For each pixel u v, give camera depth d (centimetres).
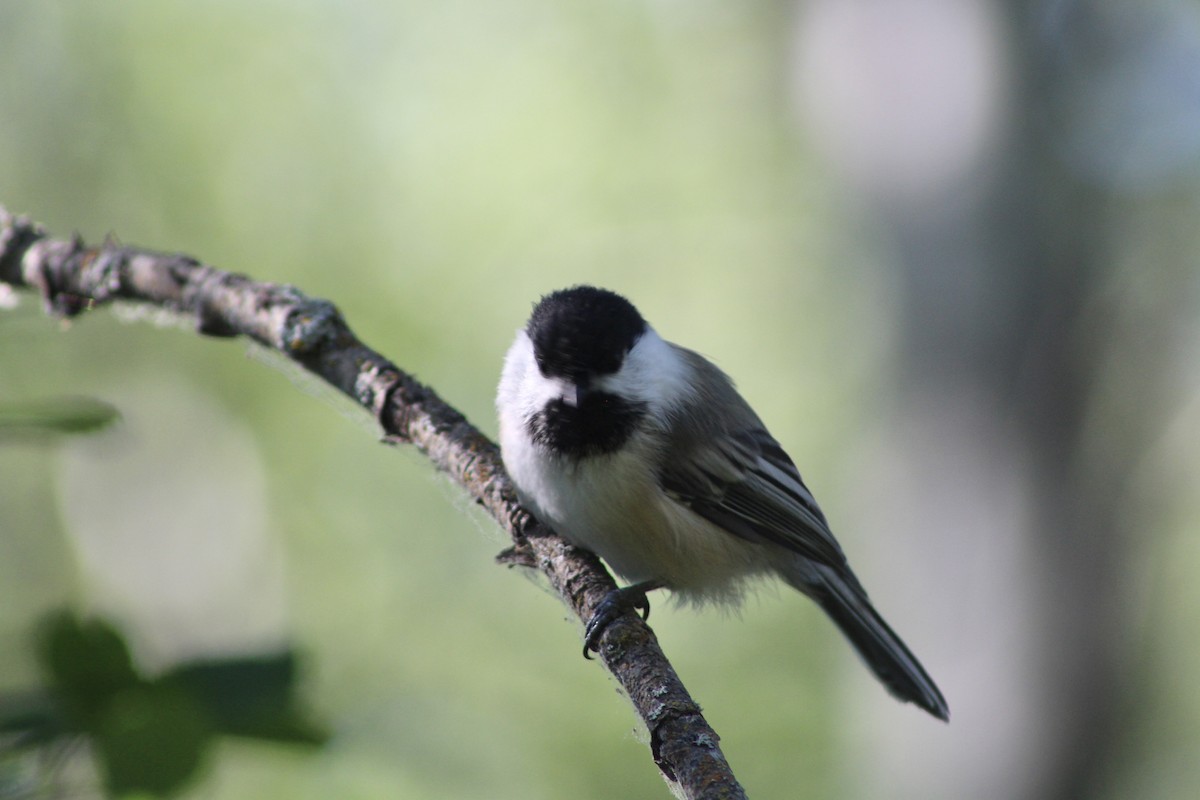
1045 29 1255
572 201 1625
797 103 1429
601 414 577
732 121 1641
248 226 1418
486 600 1307
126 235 1376
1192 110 1280
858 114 1295
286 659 300
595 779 1166
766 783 1241
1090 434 1266
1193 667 1417
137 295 589
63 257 602
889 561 1305
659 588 631
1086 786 1213
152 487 1320
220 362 1357
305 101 1451
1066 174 1266
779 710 1280
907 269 1283
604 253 1656
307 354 557
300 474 1359
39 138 1355
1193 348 1290
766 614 1335
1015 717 1210
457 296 1476
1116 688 1224
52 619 287
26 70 1350
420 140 1552
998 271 1248
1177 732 1396
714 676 1307
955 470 1255
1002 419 1245
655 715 391
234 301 569
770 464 681
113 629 285
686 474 618
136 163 1384
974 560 1238
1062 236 1262
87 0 1359
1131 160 1283
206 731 278
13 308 600
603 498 573
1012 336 1248
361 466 1363
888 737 1250
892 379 1313
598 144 1630
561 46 1614
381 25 1517
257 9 1426
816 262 1661
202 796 281
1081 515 1244
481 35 1580
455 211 1539
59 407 348
